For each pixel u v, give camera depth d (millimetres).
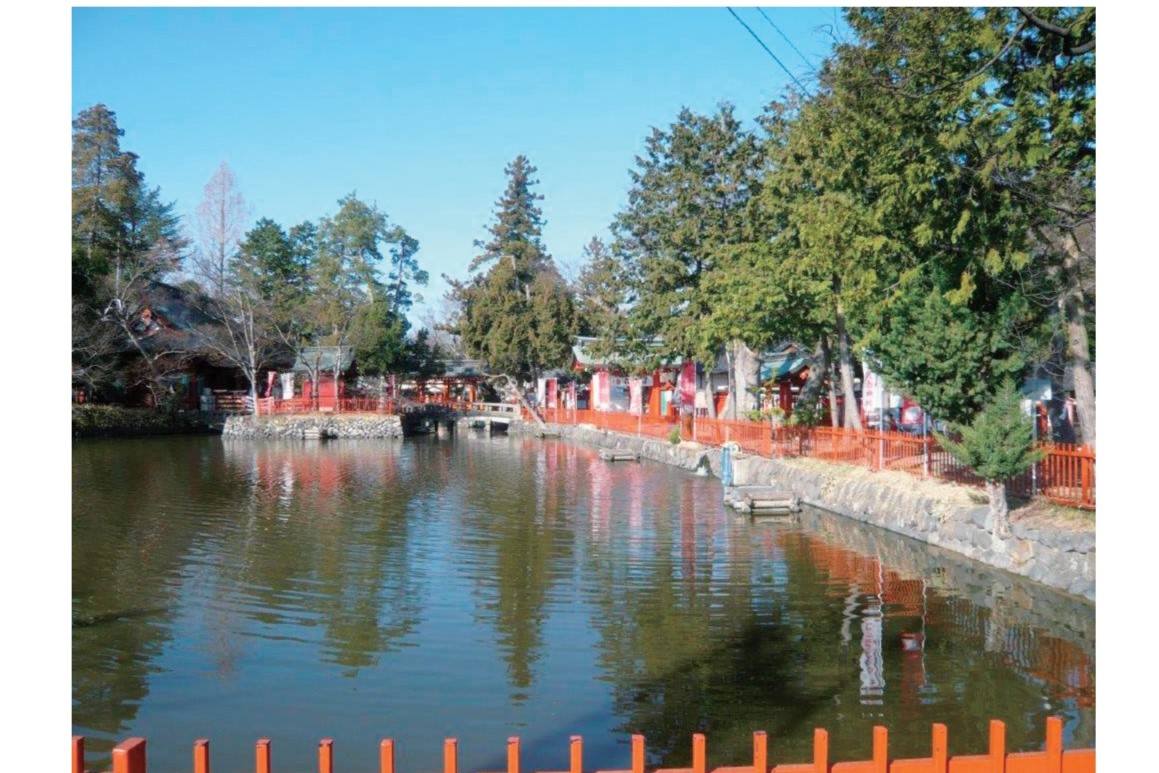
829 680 8672
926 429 18828
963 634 10086
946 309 14812
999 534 13320
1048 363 19078
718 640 10023
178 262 54250
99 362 43562
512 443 46312
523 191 64125
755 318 22875
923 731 7395
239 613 11289
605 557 14688
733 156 31141
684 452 31625
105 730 7645
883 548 15320
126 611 11414
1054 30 11375
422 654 9602
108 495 23125
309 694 8430
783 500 19672
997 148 12898
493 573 13516
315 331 56344
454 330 58750
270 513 19984
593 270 64312
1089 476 12344
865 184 16812
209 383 55531
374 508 20797
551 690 8492
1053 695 8156
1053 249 16469
